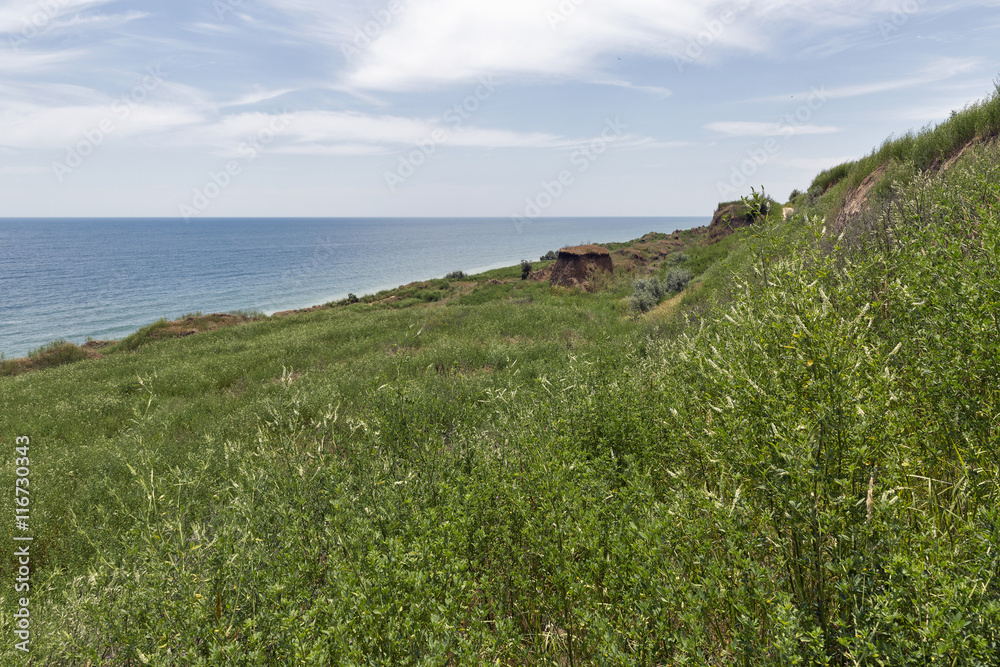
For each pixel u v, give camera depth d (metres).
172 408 7.96
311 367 9.95
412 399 3.73
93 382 11.41
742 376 1.87
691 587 1.56
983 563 1.29
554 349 9.38
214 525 2.83
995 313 1.66
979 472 1.69
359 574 1.81
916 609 1.26
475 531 2.16
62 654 2.13
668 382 3.24
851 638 1.26
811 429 1.60
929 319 1.84
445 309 19.48
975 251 2.04
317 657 1.47
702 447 2.10
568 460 2.48
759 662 1.34
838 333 1.69
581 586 1.68
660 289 17.53
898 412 1.73
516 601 2.12
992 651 1.09
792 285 1.95
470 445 3.29
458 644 1.63
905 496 1.88
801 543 1.65
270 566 2.17
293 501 2.64
